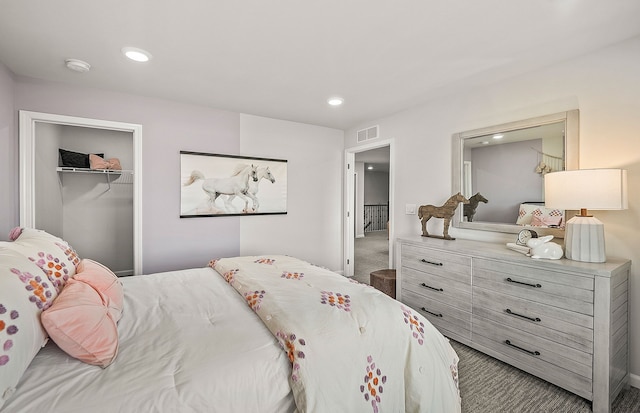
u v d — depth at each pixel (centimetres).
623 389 194
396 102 325
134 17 174
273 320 137
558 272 189
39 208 308
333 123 415
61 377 99
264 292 166
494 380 204
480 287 231
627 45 199
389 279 316
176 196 324
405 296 292
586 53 215
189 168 331
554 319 191
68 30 187
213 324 139
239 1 160
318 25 183
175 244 325
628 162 199
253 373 112
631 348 198
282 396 114
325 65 237
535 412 174
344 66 238
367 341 137
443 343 164
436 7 165
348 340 133
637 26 183
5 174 234
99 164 368
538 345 199
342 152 455
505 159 263
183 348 118
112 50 212
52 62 230
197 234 338
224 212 353
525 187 250
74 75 253
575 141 220
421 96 306
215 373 107
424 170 332
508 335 214
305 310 143
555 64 232
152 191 311
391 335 145
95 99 282
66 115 269
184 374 104
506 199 262
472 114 286
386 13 171
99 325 112
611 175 178
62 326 103
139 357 112
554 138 234
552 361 192
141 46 207
